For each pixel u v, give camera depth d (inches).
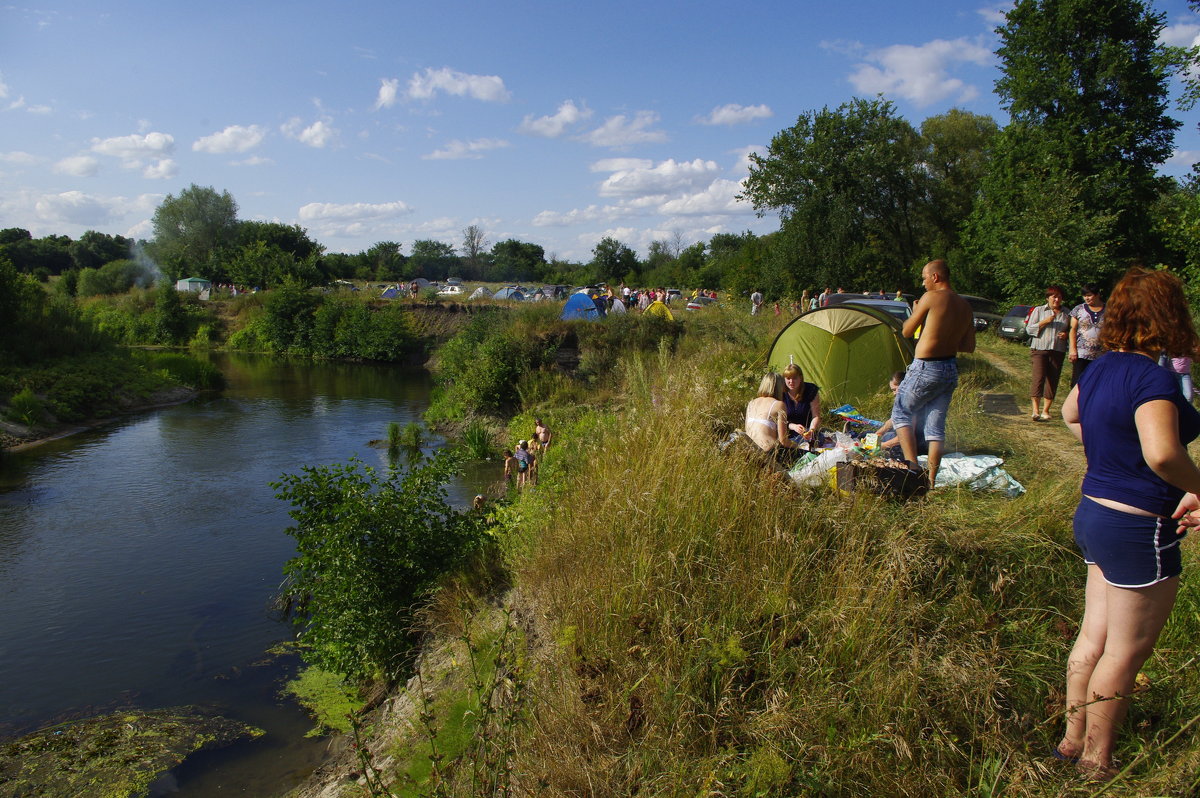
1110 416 104.8
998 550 166.9
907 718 122.2
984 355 647.1
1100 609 113.3
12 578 402.6
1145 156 1060.5
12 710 277.9
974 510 189.9
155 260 2869.1
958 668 129.3
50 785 232.7
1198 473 96.8
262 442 781.3
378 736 228.1
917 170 1717.5
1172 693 125.0
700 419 253.9
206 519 508.7
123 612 362.0
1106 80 1039.6
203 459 695.1
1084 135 1054.4
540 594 210.5
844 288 1489.9
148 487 591.2
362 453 740.7
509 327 1026.7
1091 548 107.7
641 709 140.6
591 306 1032.8
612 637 159.8
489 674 177.2
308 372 1478.8
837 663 138.3
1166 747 113.8
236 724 267.4
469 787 132.8
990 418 336.8
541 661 162.1
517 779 129.0
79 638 335.0
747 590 157.8
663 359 546.9
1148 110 1031.0
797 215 1550.2
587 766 125.5
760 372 444.1
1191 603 142.4
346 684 286.7
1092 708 109.9
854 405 378.9
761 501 182.7
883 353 412.8
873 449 242.5
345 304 1811.0
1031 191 1030.4
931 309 207.2
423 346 1670.8
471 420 879.1
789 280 1525.6
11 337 948.0
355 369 1553.9
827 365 418.9
